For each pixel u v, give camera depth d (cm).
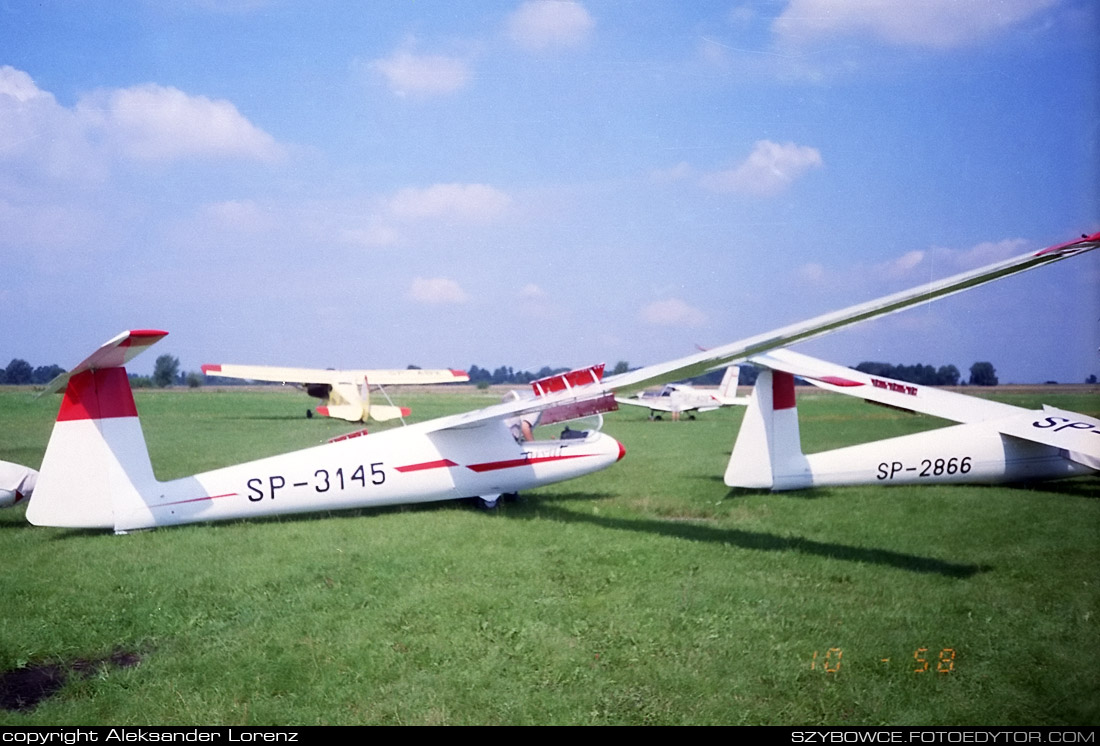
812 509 1084
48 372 8531
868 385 1434
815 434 2503
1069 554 822
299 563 787
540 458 1145
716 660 532
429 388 10050
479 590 688
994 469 1253
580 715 458
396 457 1049
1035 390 5325
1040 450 1255
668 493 1255
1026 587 700
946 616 620
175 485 939
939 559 802
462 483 1089
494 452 1112
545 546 859
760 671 515
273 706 473
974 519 1006
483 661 531
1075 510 1064
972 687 494
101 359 848
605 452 1189
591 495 1247
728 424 3078
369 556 812
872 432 2589
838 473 1184
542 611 630
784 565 778
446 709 466
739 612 628
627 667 523
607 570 754
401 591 691
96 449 905
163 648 577
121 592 705
